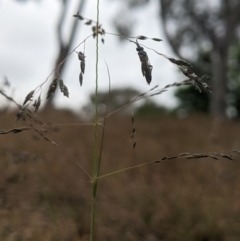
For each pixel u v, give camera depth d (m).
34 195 3.07
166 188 3.27
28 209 2.88
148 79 1.12
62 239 2.46
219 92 13.95
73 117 5.72
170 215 2.86
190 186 3.23
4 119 3.82
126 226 2.82
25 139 3.64
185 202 2.97
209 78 1.74
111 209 3.01
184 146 5.02
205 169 3.73
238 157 4.25
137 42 1.18
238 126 8.45
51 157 3.45
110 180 3.46
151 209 2.94
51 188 3.16
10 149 2.98
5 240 2.37
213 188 3.27
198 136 6.27
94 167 1.39
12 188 3.15
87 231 2.70
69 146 3.89
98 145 4.40
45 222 2.67
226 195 3.15
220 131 6.86
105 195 3.23
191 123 8.62
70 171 3.49
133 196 3.12
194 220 2.81
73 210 2.89
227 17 13.92
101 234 2.66
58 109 6.02
